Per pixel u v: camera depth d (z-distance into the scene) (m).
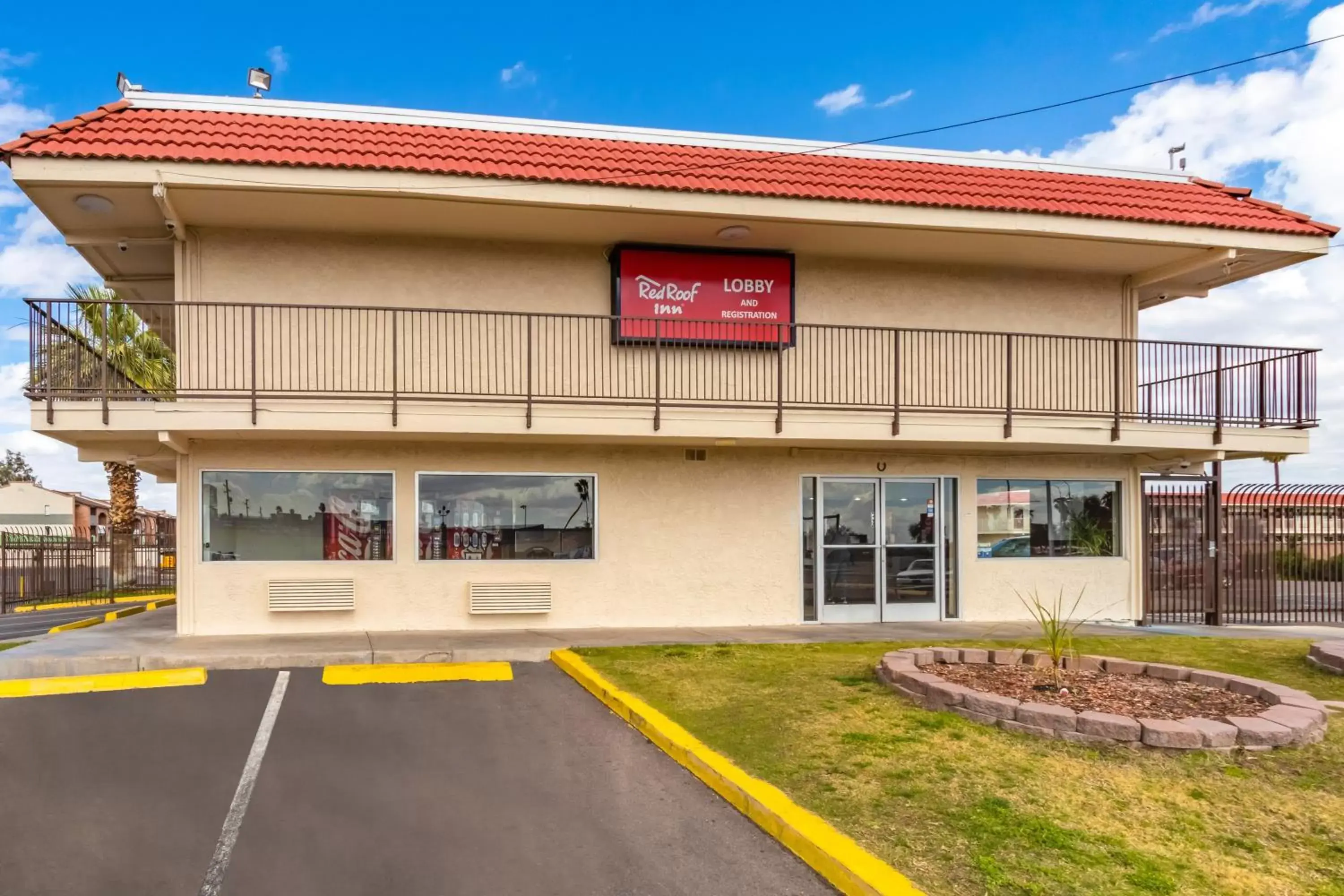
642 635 11.64
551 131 12.95
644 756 6.47
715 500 12.94
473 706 7.93
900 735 6.20
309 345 11.80
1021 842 4.45
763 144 13.55
